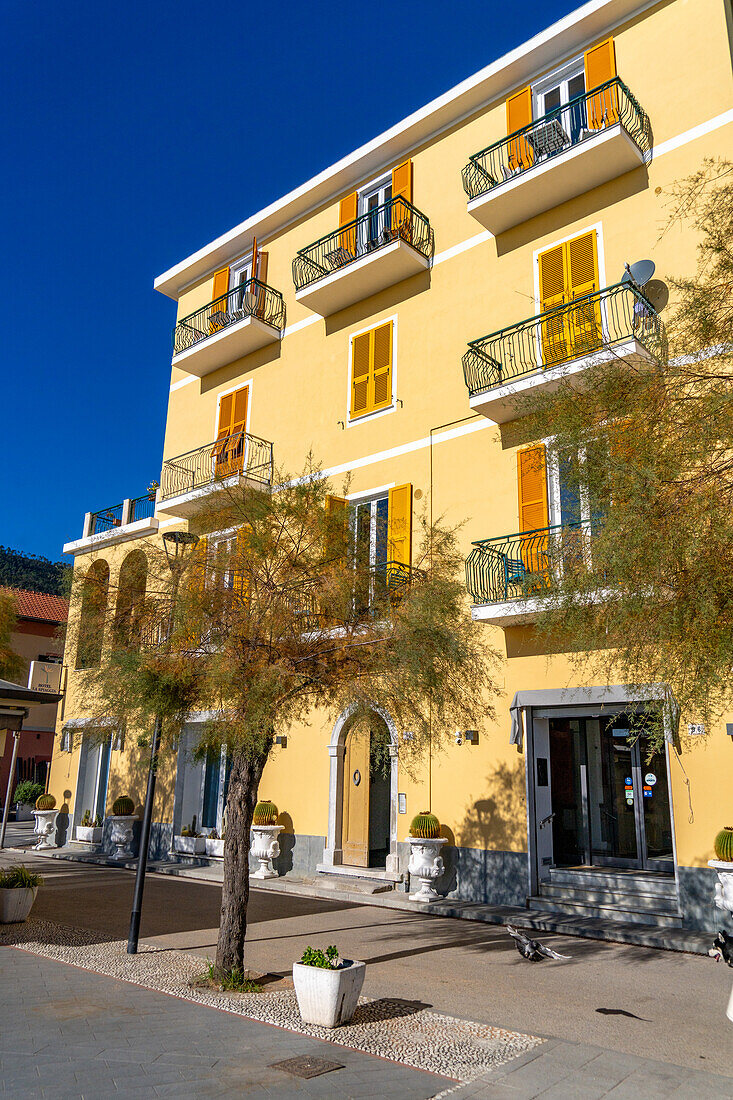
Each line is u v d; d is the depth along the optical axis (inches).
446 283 582.2
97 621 344.2
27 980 286.7
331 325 661.3
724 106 461.7
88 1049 213.2
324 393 649.0
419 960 341.4
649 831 466.9
